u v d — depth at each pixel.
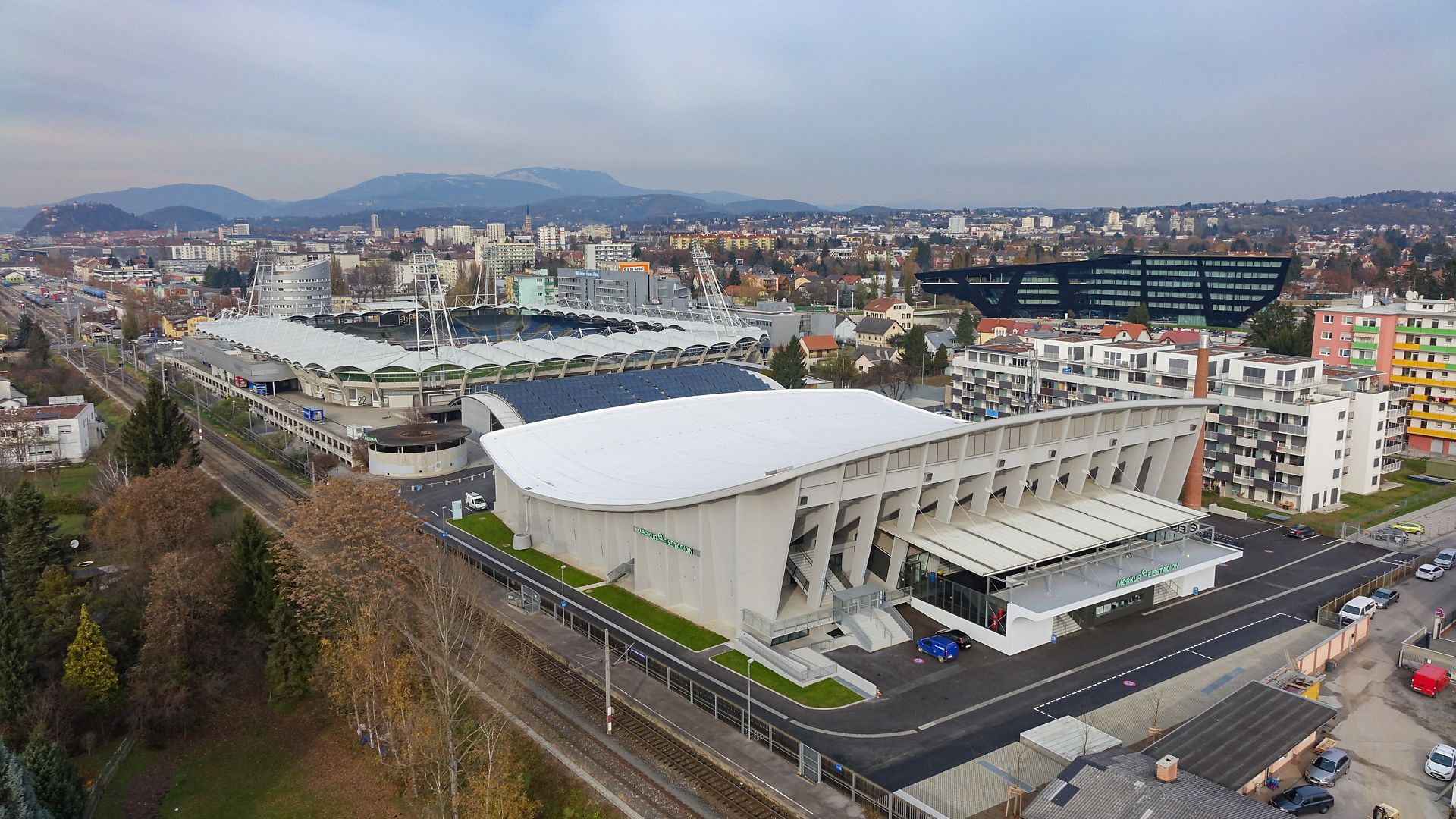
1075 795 47.09
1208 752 52.69
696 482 79.00
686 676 67.38
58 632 63.44
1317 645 71.19
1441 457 134.50
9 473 115.12
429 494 119.12
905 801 50.44
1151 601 81.62
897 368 196.50
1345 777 54.75
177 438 113.44
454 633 65.88
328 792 56.25
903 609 80.38
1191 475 105.75
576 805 51.84
